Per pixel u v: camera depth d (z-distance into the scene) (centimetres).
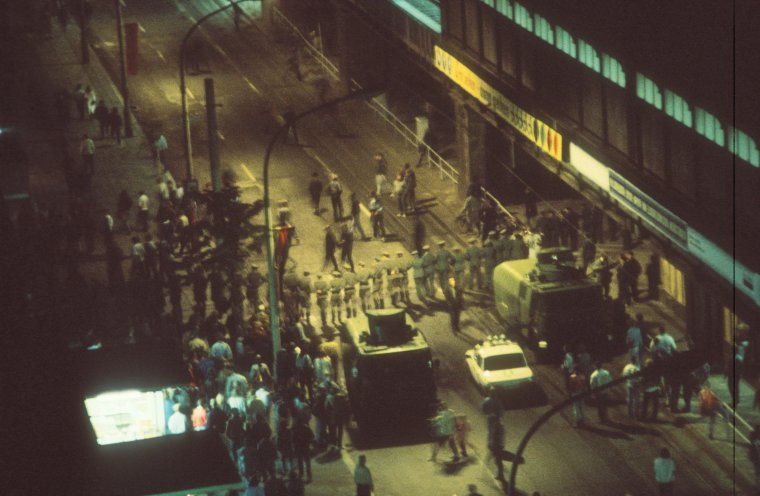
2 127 8831
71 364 4394
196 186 7269
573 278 5778
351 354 5372
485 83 6794
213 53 10475
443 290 6247
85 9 10931
